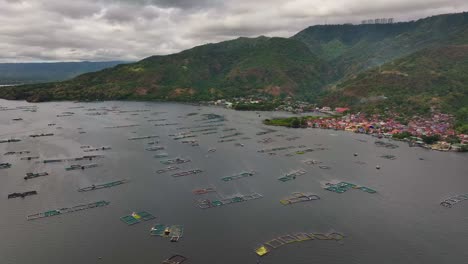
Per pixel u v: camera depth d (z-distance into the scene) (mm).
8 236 149625
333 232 156375
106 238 148875
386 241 150500
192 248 142500
